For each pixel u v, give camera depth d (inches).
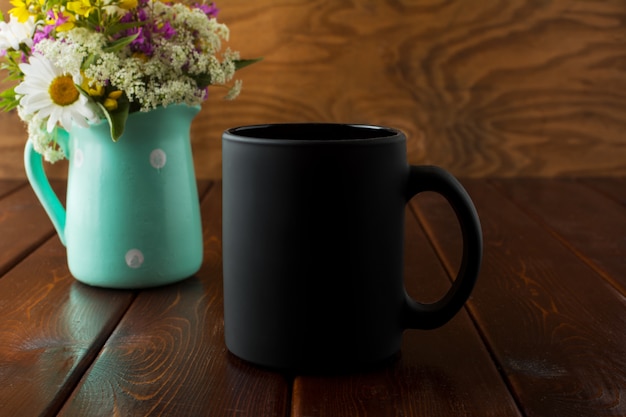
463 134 41.6
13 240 29.1
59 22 22.8
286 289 18.6
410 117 41.4
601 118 41.4
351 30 40.4
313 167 18.2
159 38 23.6
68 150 25.2
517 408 18.1
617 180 41.3
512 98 41.3
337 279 18.5
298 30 40.3
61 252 27.9
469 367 19.6
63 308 23.1
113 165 24.0
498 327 21.8
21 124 40.6
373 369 19.5
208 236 29.8
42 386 18.9
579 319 22.4
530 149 41.8
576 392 18.7
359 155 18.3
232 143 18.9
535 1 40.3
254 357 19.2
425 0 40.1
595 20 40.5
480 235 19.1
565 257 27.4
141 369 19.5
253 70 40.7
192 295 24.0
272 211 18.5
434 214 32.9
